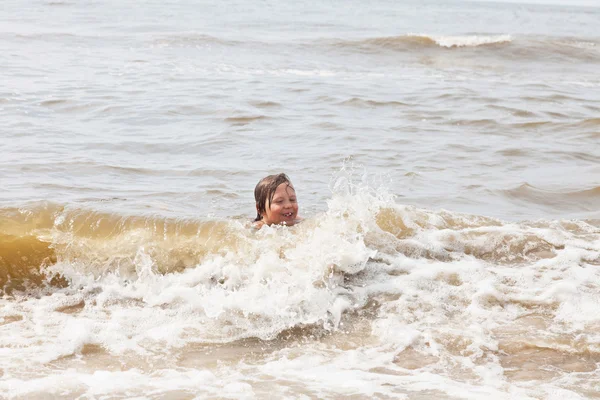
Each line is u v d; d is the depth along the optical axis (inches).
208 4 1835.6
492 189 319.0
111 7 1472.7
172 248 220.4
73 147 379.9
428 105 539.2
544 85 685.3
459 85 664.4
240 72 702.5
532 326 179.9
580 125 474.0
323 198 300.8
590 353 166.6
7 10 1268.5
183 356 167.2
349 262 206.8
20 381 150.6
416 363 162.6
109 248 221.8
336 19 1647.4
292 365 161.3
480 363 162.7
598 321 181.2
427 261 217.6
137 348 170.9
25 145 378.3
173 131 430.6
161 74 659.4
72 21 1152.2
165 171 342.0
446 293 198.8
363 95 573.6
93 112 475.5
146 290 205.5
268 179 238.1
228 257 213.8
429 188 319.9
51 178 319.0
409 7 3499.0
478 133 447.8
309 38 1003.3
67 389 147.3
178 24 1194.0
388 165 360.8
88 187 307.7
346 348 171.3
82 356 166.6
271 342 175.2
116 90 558.3
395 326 180.7
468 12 3243.1
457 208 290.7
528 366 161.0
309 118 478.9
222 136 419.8
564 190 318.7
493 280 205.5
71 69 663.1
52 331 179.9
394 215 237.0
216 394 145.6
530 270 212.4
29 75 610.5
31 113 462.0
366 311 190.5
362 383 151.3
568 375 156.6
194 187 315.0
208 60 785.6
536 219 276.4
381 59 888.9
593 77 793.6
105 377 153.3
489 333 176.9
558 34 1499.8
